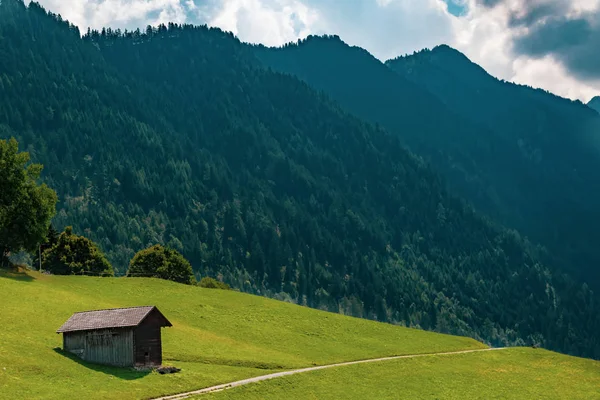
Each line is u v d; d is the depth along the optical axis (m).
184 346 93.38
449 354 114.62
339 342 112.50
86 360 77.94
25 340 79.94
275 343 106.38
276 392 77.50
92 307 104.50
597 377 109.50
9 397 61.88
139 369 76.56
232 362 89.38
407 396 86.06
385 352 110.19
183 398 69.19
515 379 103.12
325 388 83.19
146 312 78.25
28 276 119.62
